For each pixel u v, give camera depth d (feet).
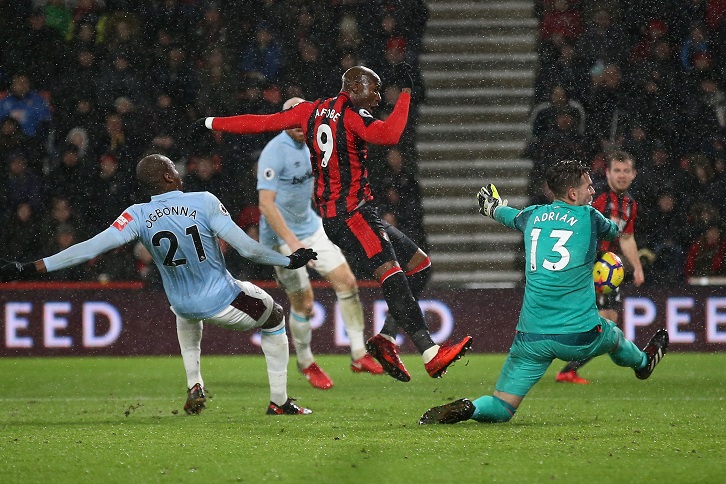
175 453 40.09
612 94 108.37
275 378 53.52
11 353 88.89
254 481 34.53
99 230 98.12
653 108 107.34
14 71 101.04
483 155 108.78
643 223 99.50
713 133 105.40
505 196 107.76
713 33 108.37
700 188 101.60
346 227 53.72
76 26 101.81
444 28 113.19
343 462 37.60
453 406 47.03
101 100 100.63
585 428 46.68
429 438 43.06
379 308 88.99
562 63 111.55
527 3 114.83
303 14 105.91
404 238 59.93
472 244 105.09
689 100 106.83
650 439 43.06
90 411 57.06
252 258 48.91
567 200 46.75
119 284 89.86
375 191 102.63
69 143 98.32
